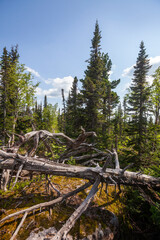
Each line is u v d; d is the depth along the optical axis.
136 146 9.73
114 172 4.38
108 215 4.11
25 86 12.83
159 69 11.89
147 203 5.14
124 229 4.04
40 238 2.90
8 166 3.65
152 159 8.33
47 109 22.56
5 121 12.48
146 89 12.40
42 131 4.63
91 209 4.20
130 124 11.00
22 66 12.95
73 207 4.09
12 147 4.39
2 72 12.88
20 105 13.52
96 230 3.46
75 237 3.16
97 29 15.28
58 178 5.96
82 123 13.02
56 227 3.24
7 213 3.49
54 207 3.89
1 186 4.36
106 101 19.48
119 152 11.99
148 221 4.75
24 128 14.90
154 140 9.19
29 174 4.37
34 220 3.36
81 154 11.13
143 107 10.62
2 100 13.03
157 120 12.96
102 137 12.45
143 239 4.09
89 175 4.12
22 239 2.82
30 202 3.99
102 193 5.35
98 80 14.38
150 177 4.86
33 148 4.54
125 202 5.20
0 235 2.89
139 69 14.63
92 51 15.45
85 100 13.16
